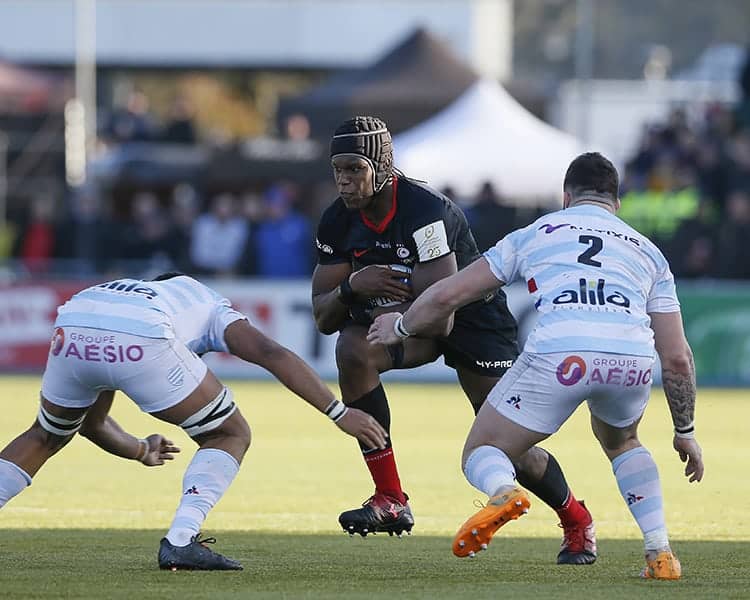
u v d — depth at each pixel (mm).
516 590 21359
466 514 32156
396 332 22984
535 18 196250
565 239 22375
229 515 31500
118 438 24500
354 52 113875
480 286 22609
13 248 81875
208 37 114812
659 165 81250
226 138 111000
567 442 48562
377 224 25938
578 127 101062
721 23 192000
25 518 30469
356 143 25000
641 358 21844
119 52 114750
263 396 64812
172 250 77688
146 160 91812
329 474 39125
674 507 33031
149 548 26125
